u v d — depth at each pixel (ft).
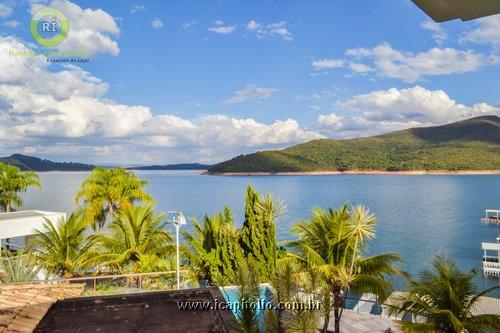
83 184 148.56
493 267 180.45
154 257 78.64
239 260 60.13
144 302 16.61
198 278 73.20
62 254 84.23
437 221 372.58
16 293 20.20
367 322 63.98
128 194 150.41
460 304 45.68
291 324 27.09
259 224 61.36
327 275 51.75
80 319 15.31
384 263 56.80
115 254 84.43
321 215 60.39
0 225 77.20
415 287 47.91
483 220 367.66
